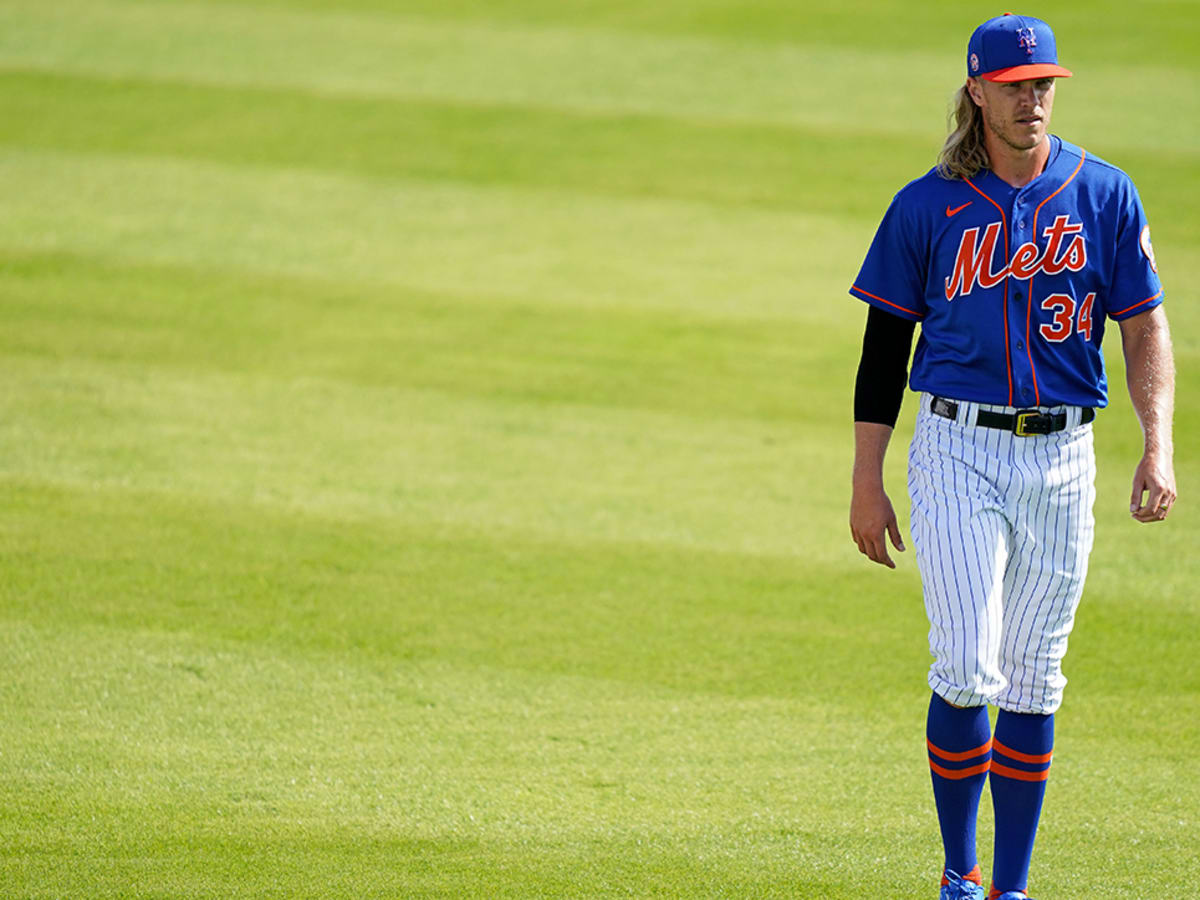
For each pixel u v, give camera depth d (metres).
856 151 40.47
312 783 15.05
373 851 13.72
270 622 18.84
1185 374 28.03
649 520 22.25
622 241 34.84
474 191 37.59
